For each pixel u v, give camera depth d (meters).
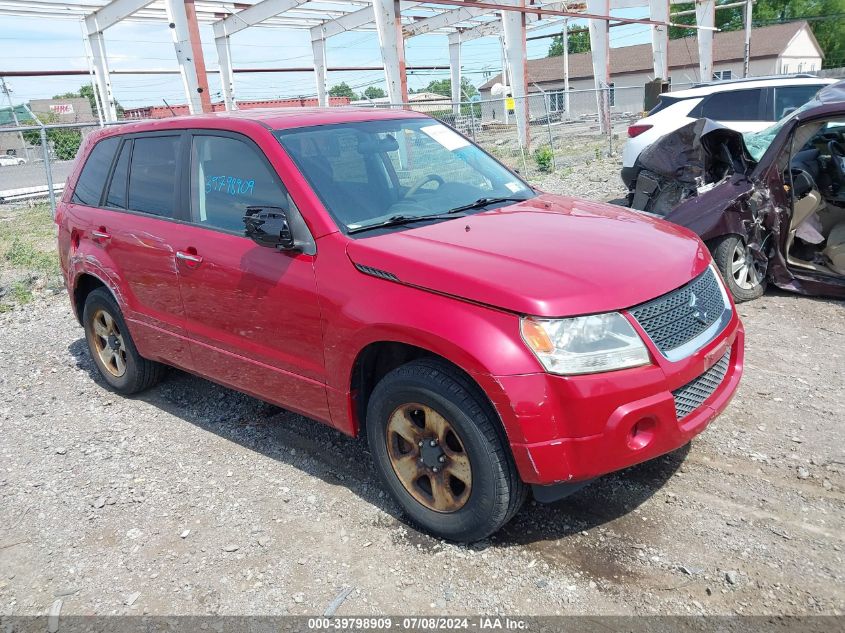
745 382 4.63
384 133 4.22
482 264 3.02
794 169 6.15
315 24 31.17
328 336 3.36
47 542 3.47
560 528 3.27
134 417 4.86
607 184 13.88
